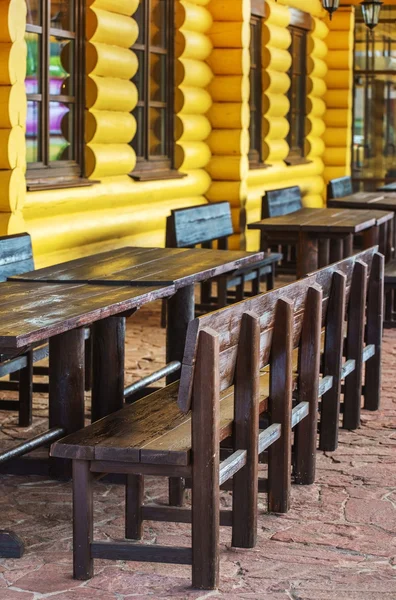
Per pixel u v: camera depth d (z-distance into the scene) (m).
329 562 4.20
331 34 15.73
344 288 5.62
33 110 8.45
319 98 15.77
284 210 10.98
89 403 6.72
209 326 3.87
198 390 3.85
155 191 10.54
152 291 4.86
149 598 3.86
